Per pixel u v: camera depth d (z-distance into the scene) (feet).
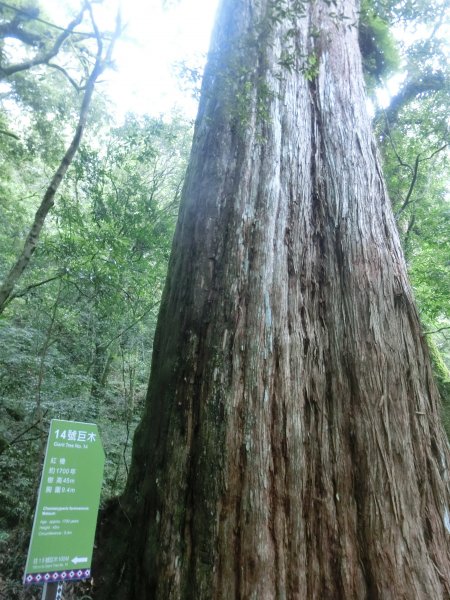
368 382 10.07
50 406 23.61
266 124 13.33
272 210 11.90
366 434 9.52
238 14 15.85
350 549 8.56
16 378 25.21
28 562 7.98
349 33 16.76
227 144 13.47
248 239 11.57
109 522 11.19
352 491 9.10
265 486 8.84
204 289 11.45
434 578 8.40
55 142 40.32
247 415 9.46
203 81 15.28
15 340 26.27
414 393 10.55
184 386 10.41
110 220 27.02
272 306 10.62
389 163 33.24
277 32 14.84
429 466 9.73
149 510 9.86
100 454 9.36
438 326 35.68
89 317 28.71
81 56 31.30
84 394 28.32
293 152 13.05
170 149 37.99
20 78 38.14
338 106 14.37
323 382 10.19
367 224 12.31
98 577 10.14
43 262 27.99
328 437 9.57
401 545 8.59
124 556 10.03
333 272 11.51
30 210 45.03
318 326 10.85
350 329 10.70
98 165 29.14
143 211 28.96
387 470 9.23
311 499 8.95
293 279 11.19
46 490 8.50
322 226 12.23
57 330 27.66
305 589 8.12
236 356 10.09
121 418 30.53
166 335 12.03
